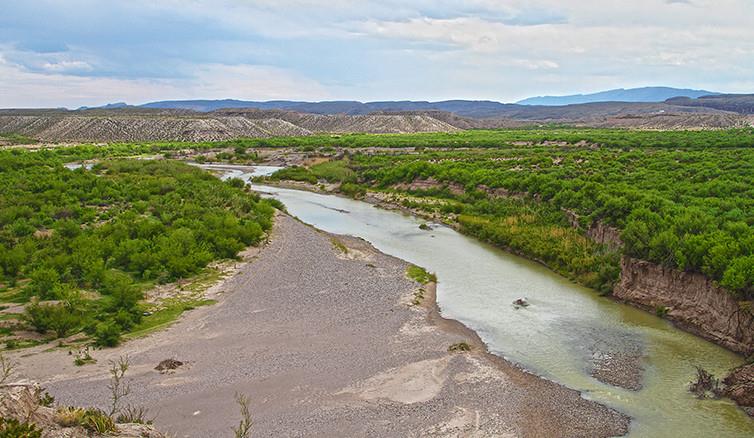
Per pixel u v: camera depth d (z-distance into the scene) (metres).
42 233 48.44
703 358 28.64
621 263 38.88
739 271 29.08
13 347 28.28
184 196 68.31
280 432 21.86
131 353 28.58
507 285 41.69
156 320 33.16
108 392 24.27
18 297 34.47
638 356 29.03
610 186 55.81
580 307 36.69
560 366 27.97
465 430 22.22
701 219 38.25
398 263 47.41
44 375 25.48
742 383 24.75
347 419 22.89
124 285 35.00
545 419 23.06
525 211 59.50
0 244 41.47
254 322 33.41
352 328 32.81
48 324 29.84
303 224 62.06
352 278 42.53
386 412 23.50
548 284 41.91
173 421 22.31
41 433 14.13
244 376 26.47
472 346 30.34
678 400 24.48
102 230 48.22
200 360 28.06
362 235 59.34
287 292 38.97
